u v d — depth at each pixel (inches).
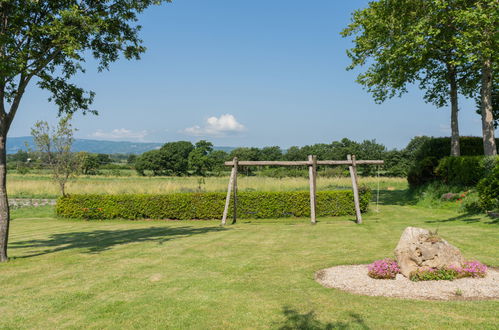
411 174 946.7
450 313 179.0
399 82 848.3
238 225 592.1
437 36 738.8
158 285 242.1
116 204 723.4
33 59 348.8
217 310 195.2
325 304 198.7
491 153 702.5
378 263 253.1
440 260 245.4
